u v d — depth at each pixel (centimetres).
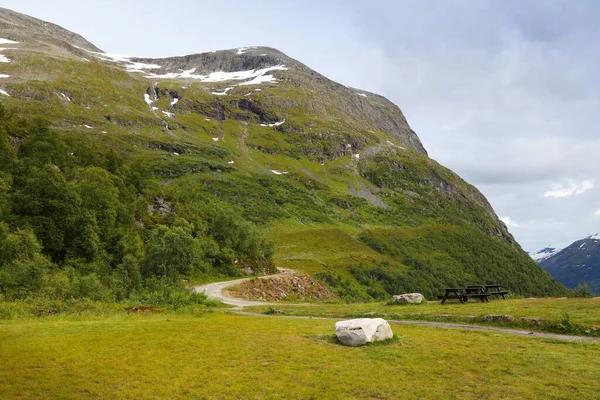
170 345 1709
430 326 2142
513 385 1218
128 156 18650
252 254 9131
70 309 2748
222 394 1181
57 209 5803
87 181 6800
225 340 1814
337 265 12200
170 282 4694
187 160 19925
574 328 1855
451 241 18500
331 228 17125
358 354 1570
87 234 5947
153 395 1176
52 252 5691
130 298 3647
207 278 7125
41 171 6084
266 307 3659
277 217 16738
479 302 2970
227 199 17038
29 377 1300
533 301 2720
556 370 1333
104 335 1873
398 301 3216
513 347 1628
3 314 2462
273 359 1520
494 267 17175
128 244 6606
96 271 5384
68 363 1442
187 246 5931
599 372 1305
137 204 8112
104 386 1238
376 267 12825
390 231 18012
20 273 3362
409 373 1343
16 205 5666
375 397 1152
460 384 1237
